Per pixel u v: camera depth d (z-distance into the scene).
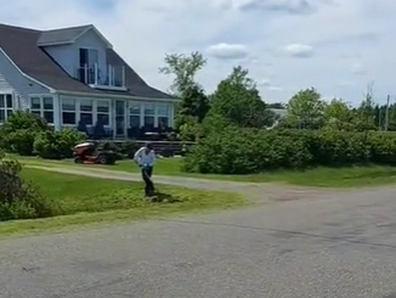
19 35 39.31
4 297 6.14
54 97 35.03
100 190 19.47
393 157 32.91
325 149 29.56
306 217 12.81
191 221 12.09
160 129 40.38
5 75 36.81
